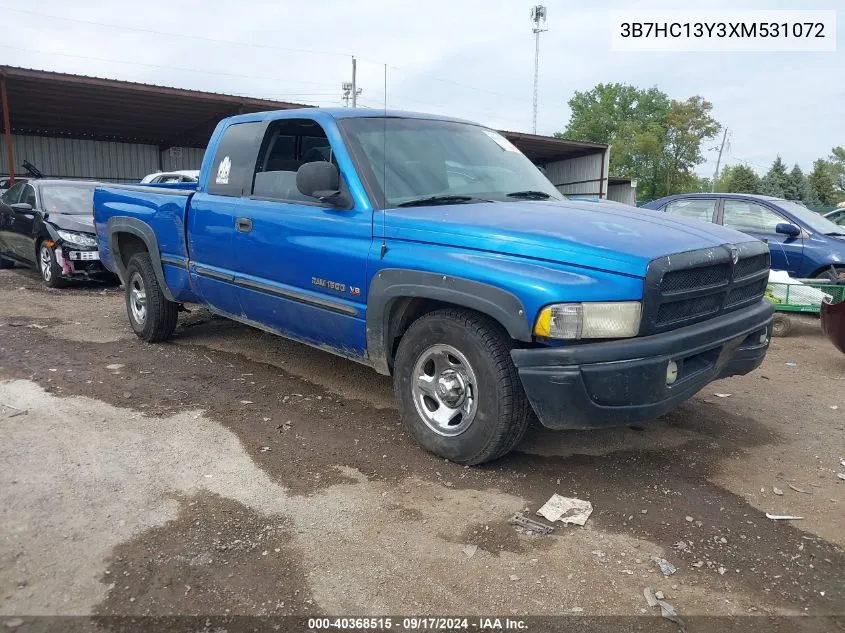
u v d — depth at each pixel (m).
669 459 3.90
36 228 9.49
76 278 9.09
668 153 63.56
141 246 6.25
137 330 6.19
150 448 3.73
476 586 2.63
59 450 3.63
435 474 3.56
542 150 29.36
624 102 66.94
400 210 3.83
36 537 2.82
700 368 3.45
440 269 3.44
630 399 3.14
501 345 3.38
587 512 3.21
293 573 2.66
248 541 2.87
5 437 3.76
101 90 18.69
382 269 3.73
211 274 5.08
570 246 3.19
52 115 22.23
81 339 6.15
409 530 3.01
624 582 2.68
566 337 3.08
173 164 28.36
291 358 5.66
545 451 3.94
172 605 2.45
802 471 3.81
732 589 2.66
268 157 4.82
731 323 3.54
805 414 4.80
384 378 5.19
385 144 4.24
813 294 7.52
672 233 3.48
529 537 2.98
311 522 3.04
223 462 3.60
